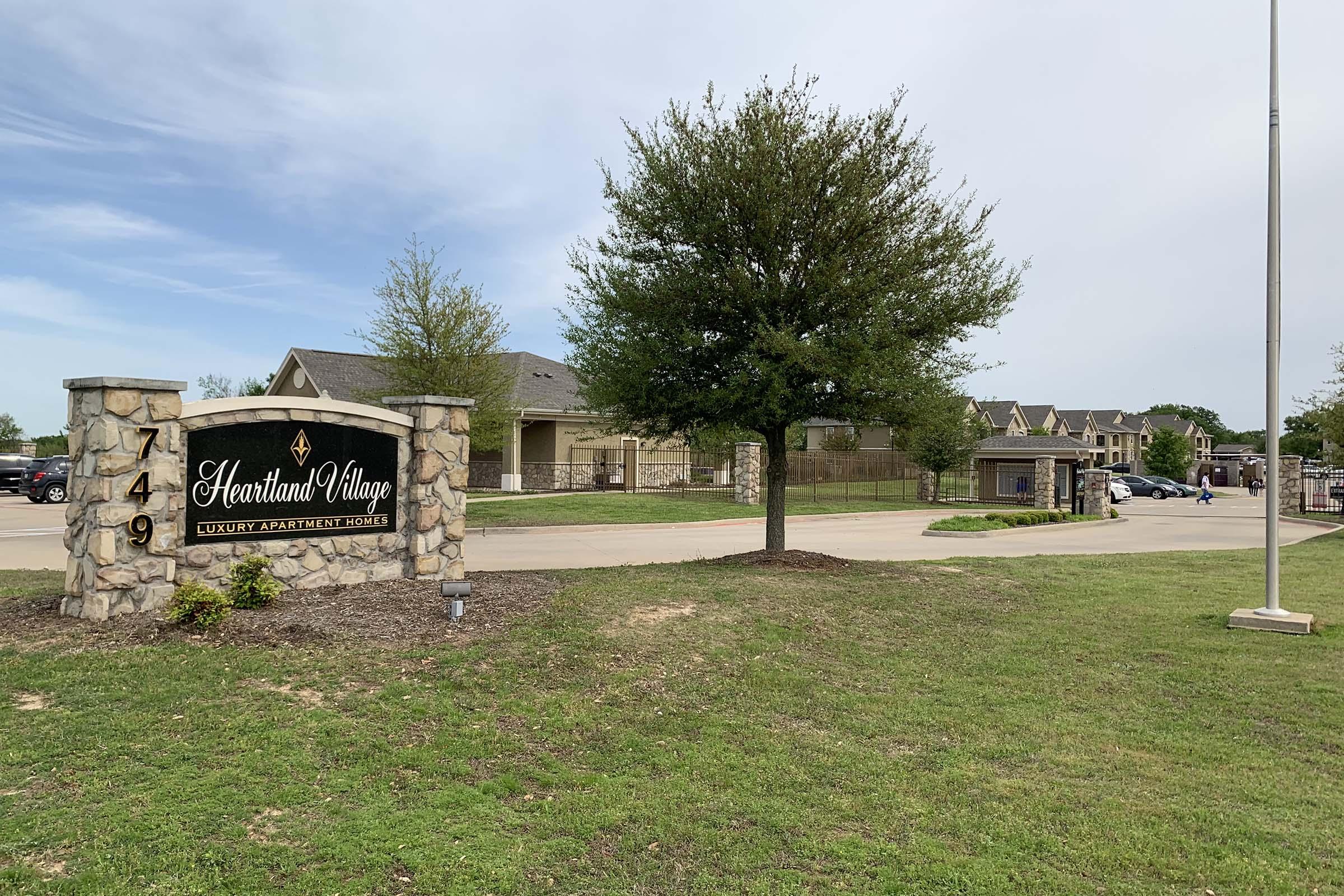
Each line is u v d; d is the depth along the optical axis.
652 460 35.00
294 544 8.52
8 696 5.50
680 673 6.81
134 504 7.33
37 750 4.71
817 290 10.70
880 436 54.06
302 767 4.70
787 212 10.73
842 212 10.80
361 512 9.02
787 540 19.47
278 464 8.40
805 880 3.82
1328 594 10.96
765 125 11.05
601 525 20.89
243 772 4.57
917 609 9.42
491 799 4.52
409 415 9.40
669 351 11.10
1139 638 8.52
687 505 25.89
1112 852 4.15
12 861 3.62
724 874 3.85
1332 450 28.78
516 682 6.30
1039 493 32.25
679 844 4.13
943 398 11.20
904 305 10.86
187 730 5.08
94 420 7.20
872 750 5.52
